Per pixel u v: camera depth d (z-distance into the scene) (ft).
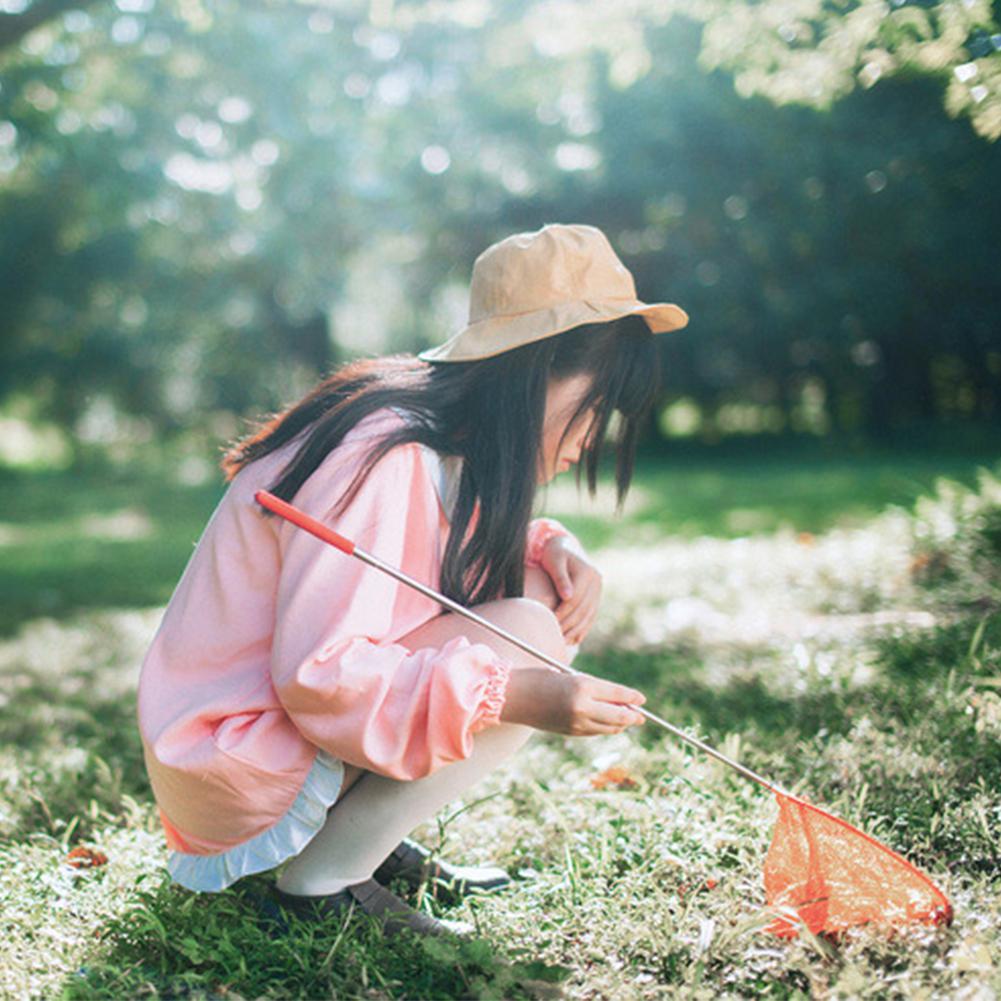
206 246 80.38
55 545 42.98
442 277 86.58
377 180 73.87
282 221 76.38
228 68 36.91
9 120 35.42
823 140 35.83
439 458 8.00
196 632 7.91
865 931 7.57
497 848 9.50
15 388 93.61
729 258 66.44
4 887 8.86
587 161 66.49
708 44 15.89
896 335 65.46
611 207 69.62
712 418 82.99
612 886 8.67
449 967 7.38
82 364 90.94
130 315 89.40
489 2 31.89
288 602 7.48
